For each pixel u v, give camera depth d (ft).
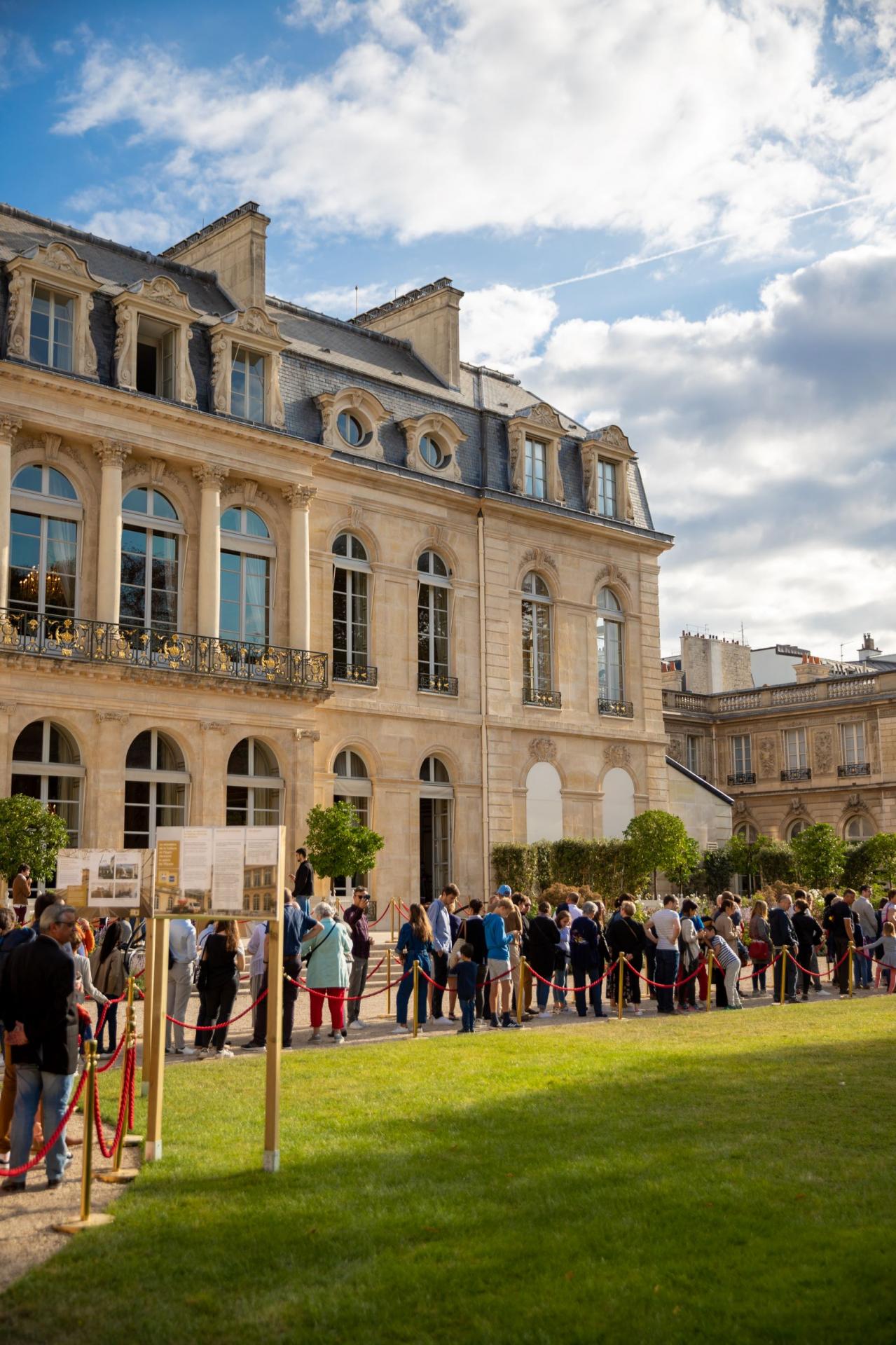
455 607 118.52
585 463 133.28
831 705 181.06
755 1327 21.84
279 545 104.42
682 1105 40.42
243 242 111.75
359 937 64.13
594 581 131.75
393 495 113.80
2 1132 34.83
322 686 102.53
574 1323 22.27
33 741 88.74
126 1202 30.27
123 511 95.55
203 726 95.61
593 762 128.67
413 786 112.06
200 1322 22.76
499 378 139.85
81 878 36.22
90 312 92.73
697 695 194.18
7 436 87.40
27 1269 25.93
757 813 188.14
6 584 86.63
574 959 68.13
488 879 116.37
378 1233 27.30
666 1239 26.58
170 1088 44.55
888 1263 24.62
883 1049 52.65
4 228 97.35
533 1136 36.17
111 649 90.53
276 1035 33.53
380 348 128.67
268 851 34.40
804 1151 34.06
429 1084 44.75
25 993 32.04
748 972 96.02
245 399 102.99
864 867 145.07
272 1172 32.60
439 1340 21.81
